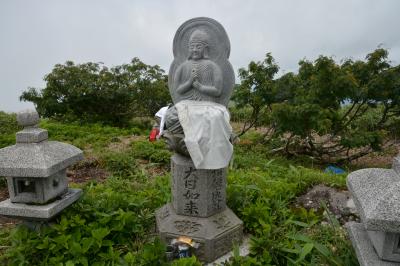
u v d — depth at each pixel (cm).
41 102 1173
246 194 450
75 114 1235
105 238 365
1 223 447
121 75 1207
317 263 321
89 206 400
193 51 382
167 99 1224
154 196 462
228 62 391
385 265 244
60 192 377
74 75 1166
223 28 389
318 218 426
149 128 1245
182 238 344
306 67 850
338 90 742
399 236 237
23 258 325
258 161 718
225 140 349
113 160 690
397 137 854
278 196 466
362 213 235
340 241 344
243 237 391
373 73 779
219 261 349
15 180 346
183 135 363
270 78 912
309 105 742
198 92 386
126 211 419
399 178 245
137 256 333
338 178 552
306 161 854
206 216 368
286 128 812
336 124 818
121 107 1253
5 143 784
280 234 375
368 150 841
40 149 339
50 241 341
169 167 696
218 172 373
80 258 322
